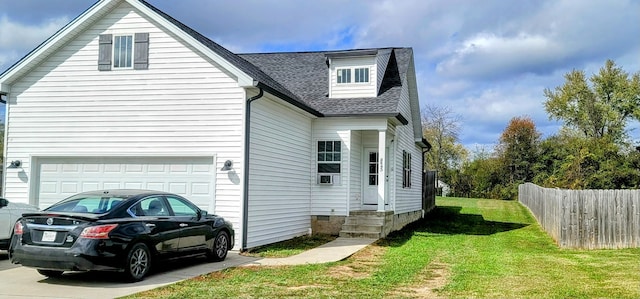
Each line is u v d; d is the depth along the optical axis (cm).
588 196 1376
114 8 1359
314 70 2047
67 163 1376
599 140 3625
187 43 1312
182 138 1302
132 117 1335
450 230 1983
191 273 942
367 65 1819
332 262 1096
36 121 1391
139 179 1327
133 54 1345
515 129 4928
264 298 727
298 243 1457
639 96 4484
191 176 1294
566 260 1161
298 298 731
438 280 906
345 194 1705
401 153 2058
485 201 3825
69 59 1384
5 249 1100
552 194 1647
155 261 898
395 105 1705
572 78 4753
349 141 1711
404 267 1051
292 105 1491
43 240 810
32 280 859
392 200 1884
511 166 4866
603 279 918
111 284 829
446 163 5744
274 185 1441
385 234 1691
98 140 1351
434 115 5784
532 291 808
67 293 756
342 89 1828
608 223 1357
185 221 980
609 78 4581
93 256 784
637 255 1225
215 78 1293
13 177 1385
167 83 1320
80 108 1368
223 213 1262
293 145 1588
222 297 732
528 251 1341
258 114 1337
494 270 1019
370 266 1062
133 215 875
